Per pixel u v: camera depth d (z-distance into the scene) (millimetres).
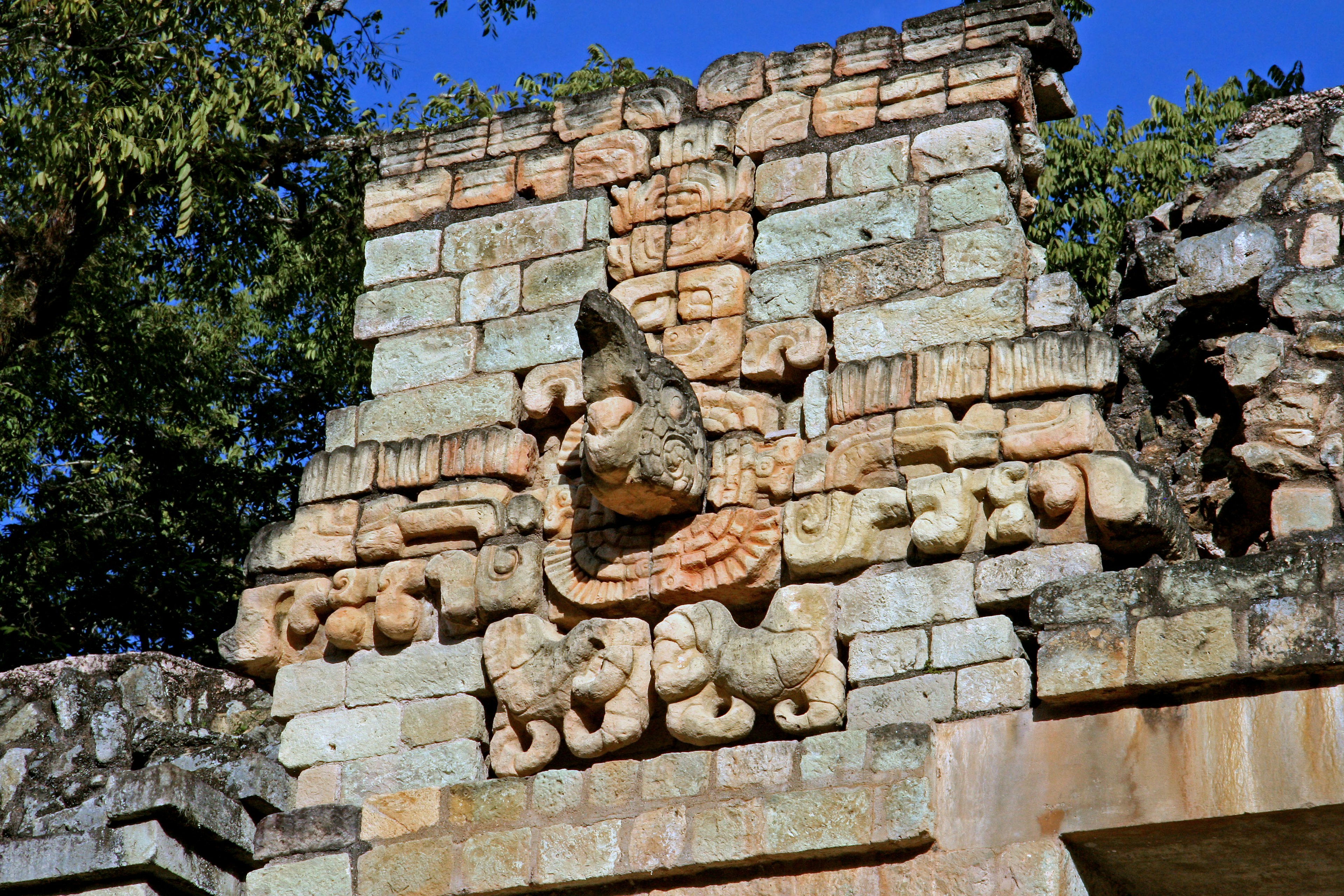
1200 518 8039
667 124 8703
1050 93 8414
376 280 8969
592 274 8516
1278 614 6578
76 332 15750
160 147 12781
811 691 7242
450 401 8555
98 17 13484
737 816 7102
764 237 8227
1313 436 7102
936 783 6914
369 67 15727
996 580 7125
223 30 13570
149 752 8328
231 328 17125
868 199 8078
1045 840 6668
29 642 15508
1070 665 6801
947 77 8164
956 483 7312
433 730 7871
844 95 8328
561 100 8969
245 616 8391
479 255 8812
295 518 8500
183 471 16703
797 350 7891
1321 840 6570
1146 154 15734
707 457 7828
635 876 7211
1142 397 8555
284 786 8219
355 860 7680
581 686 7578
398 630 8078
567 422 8398
